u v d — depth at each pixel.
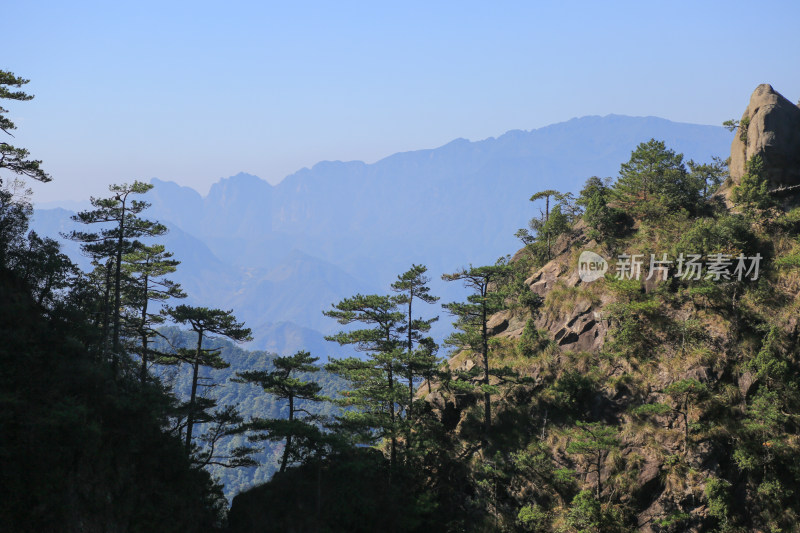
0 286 48.97
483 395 67.00
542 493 58.56
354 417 59.91
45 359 47.06
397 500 57.94
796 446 52.88
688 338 61.25
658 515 54.41
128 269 60.06
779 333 57.53
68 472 43.62
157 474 51.38
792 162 71.50
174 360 60.41
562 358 67.12
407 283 64.25
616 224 76.19
